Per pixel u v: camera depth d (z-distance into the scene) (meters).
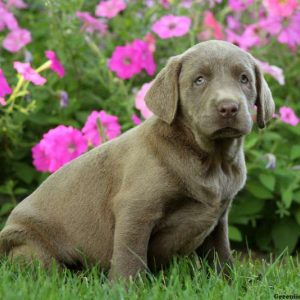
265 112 5.45
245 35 8.55
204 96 5.10
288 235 7.57
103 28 8.48
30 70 6.84
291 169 7.53
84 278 5.07
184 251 5.47
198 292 4.94
